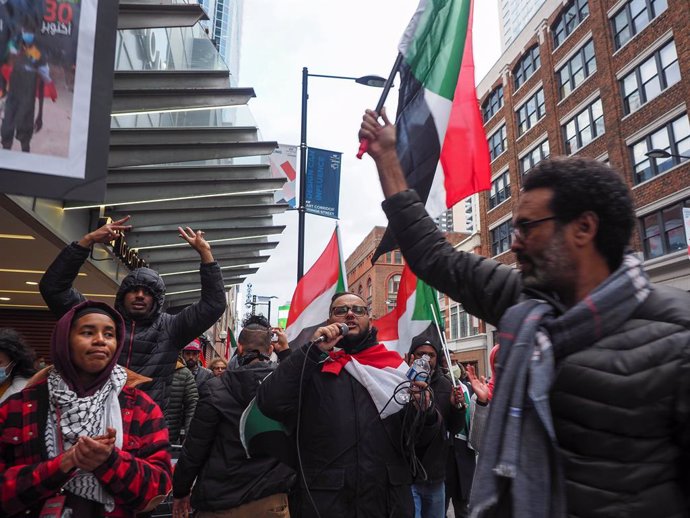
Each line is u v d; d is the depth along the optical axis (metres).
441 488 4.85
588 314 1.25
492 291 1.63
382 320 6.24
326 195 10.11
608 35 22.86
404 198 1.81
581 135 24.80
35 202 7.03
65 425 2.20
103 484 2.14
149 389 3.52
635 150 21.33
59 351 2.29
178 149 7.14
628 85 21.89
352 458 2.86
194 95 6.31
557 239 1.38
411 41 2.96
